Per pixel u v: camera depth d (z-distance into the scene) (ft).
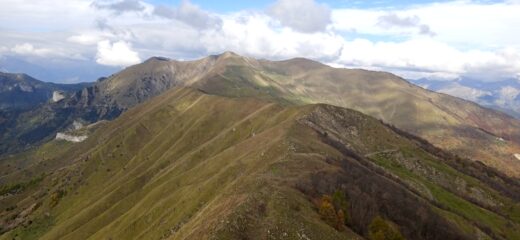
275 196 329.72
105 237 633.61
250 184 385.70
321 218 320.50
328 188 392.27
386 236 339.16
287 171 427.33
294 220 302.04
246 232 288.10
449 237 432.66
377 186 481.05
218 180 517.55
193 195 521.24
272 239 281.33
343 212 343.05
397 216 416.46
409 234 391.24
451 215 533.96
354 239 313.53
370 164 650.02
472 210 637.71
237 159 573.33
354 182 447.83
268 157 522.06
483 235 516.32
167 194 654.12
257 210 311.68
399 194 498.69
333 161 513.04
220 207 354.54
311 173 423.64
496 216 639.76
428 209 490.08
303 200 339.57
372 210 386.52
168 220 502.79
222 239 275.59
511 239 582.35
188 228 362.33
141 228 578.66
